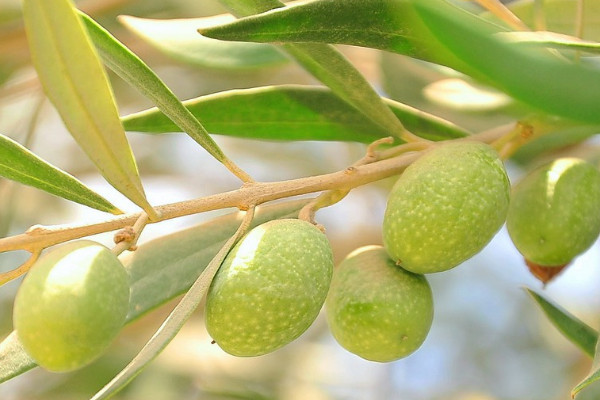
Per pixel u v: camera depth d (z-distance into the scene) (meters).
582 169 0.27
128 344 0.41
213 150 0.25
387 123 0.28
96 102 0.23
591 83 0.22
